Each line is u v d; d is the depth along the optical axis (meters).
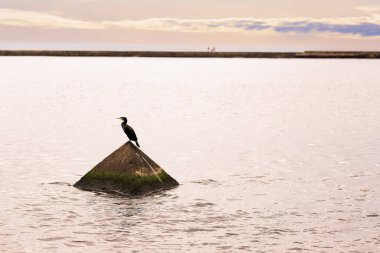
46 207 23.72
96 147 39.78
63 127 50.97
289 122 56.97
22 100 80.88
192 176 30.28
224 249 19.42
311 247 19.69
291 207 24.33
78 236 20.42
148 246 19.61
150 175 26.03
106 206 23.84
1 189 26.66
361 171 31.89
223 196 25.94
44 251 19.02
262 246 19.73
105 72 191.12
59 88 110.00
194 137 45.38
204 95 96.44
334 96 95.50
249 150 39.06
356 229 21.52
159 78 155.88
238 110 70.19
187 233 20.91
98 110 68.25
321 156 36.72
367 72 199.00
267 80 149.12
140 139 44.00
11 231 20.77
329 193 26.78
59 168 32.03
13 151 37.22
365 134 47.53
